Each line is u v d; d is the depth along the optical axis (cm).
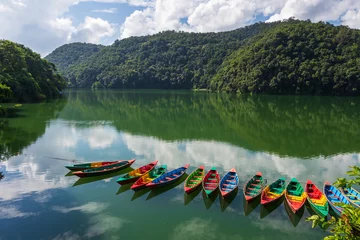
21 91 6806
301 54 10344
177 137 3491
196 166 2422
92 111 5753
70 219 1561
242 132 3797
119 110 5981
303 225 1521
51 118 4775
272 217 1595
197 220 1561
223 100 8431
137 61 17938
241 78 11225
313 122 4538
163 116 5169
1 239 1388
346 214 619
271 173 2273
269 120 4747
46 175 2183
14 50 7400
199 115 5300
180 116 5172
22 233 1435
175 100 8444
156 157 2667
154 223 1530
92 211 1647
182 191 1908
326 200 1670
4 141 3178
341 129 3978
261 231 1465
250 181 1955
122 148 2966
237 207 1698
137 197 1822
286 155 2758
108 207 1694
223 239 1400
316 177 2198
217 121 4650
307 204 1717
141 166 2408
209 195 1775
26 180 2080
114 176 2172
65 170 2300
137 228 1485
